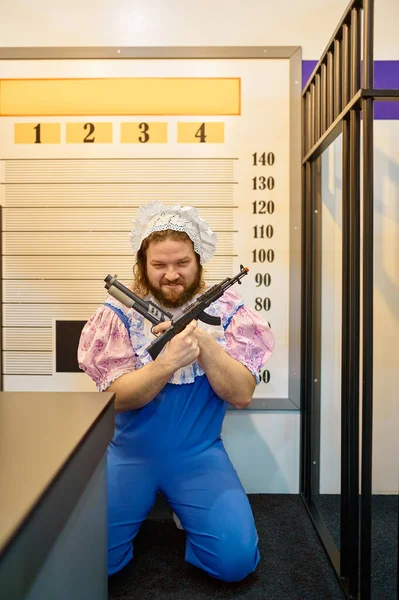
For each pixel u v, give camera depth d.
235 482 1.18
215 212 1.57
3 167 1.57
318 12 1.54
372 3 0.95
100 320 1.19
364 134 0.95
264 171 1.56
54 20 1.54
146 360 1.13
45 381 1.60
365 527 0.97
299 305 1.57
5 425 0.57
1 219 1.57
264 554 1.25
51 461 0.45
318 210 1.56
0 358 1.59
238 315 1.23
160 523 1.44
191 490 1.14
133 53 1.53
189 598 1.08
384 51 1.54
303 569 1.19
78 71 1.55
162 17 1.54
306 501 1.51
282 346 1.59
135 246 1.23
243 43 1.55
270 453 1.61
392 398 1.58
